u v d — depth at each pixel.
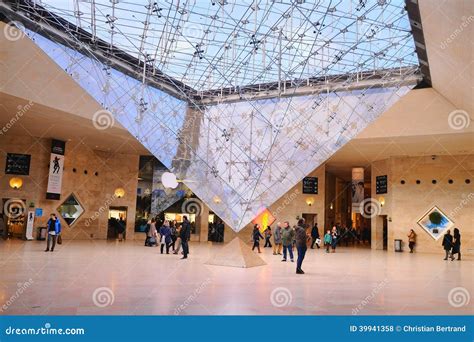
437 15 10.95
